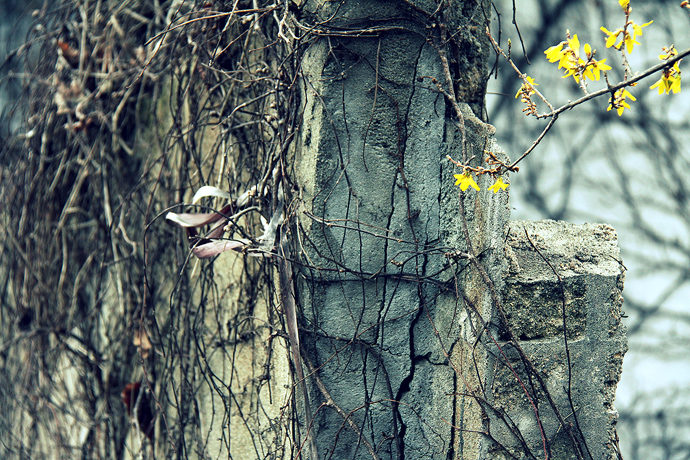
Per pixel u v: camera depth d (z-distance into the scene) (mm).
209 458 3428
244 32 3246
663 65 2979
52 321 3752
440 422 3221
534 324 3152
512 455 3145
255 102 3262
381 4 3135
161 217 3496
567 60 3014
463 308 3170
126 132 3619
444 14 3148
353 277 3184
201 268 3400
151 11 3586
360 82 3150
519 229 3180
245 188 3293
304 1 3162
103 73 3598
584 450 3193
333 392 3203
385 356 3213
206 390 3432
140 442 3576
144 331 3443
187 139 3408
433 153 3182
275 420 3268
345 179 3166
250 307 3309
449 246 3193
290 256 3178
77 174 3648
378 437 3225
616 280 3189
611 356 3201
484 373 3131
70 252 3721
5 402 4195
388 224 3186
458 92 3191
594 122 6188
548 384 3164
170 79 3463
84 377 3721
